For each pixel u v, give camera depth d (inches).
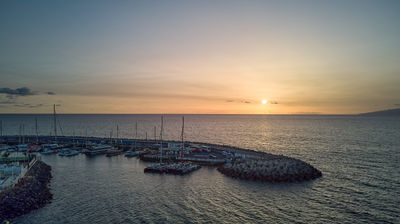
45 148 4822.8
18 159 3385.8
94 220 1813.5
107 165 3627.0
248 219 1843.0
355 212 1966.0
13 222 1759.4
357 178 2837.1
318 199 2212.1
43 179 2758.4
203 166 3467.0
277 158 3491.6
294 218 1862.7
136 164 3688.5
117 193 2386.8
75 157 4252.0
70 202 2153.1
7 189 2105.1
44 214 1904.5
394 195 2310.5
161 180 2812.5
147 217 1866.4
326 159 3954.2
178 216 1886.1
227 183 2669.8
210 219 1840.6
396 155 4254.4
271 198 2236.7
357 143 5787.4
